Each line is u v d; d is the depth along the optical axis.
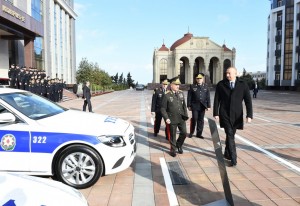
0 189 2.25
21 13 22.36
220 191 4.27
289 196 4.06
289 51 51.62
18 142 4.22
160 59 78.25
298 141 7.55
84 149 4.30
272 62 55.88
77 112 5.33
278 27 53.88
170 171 5.17
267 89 57.41
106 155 4.35
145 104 21.11
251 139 7.81
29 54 27.12
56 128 4.34
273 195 4.10
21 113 4.38
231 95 5.48
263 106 18.91
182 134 6.23
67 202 2.32
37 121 4.36
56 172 4.34
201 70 76.69
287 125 10.30
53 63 40.44
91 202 3.93
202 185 4.50
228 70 5.51
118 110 16.36
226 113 5.54
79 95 31.39
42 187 2.43
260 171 5.13
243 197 4.04
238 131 9.04
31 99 5.09
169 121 6.04
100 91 43.44
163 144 7.34
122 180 4.74
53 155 4.27
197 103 7.84
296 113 14.51
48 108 5.09
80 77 48.97
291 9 50.72
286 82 52.16
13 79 17.25
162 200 3.98
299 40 48.75
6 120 4.15
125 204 3.86
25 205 2.09
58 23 43.47
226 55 73.75
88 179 4.36
